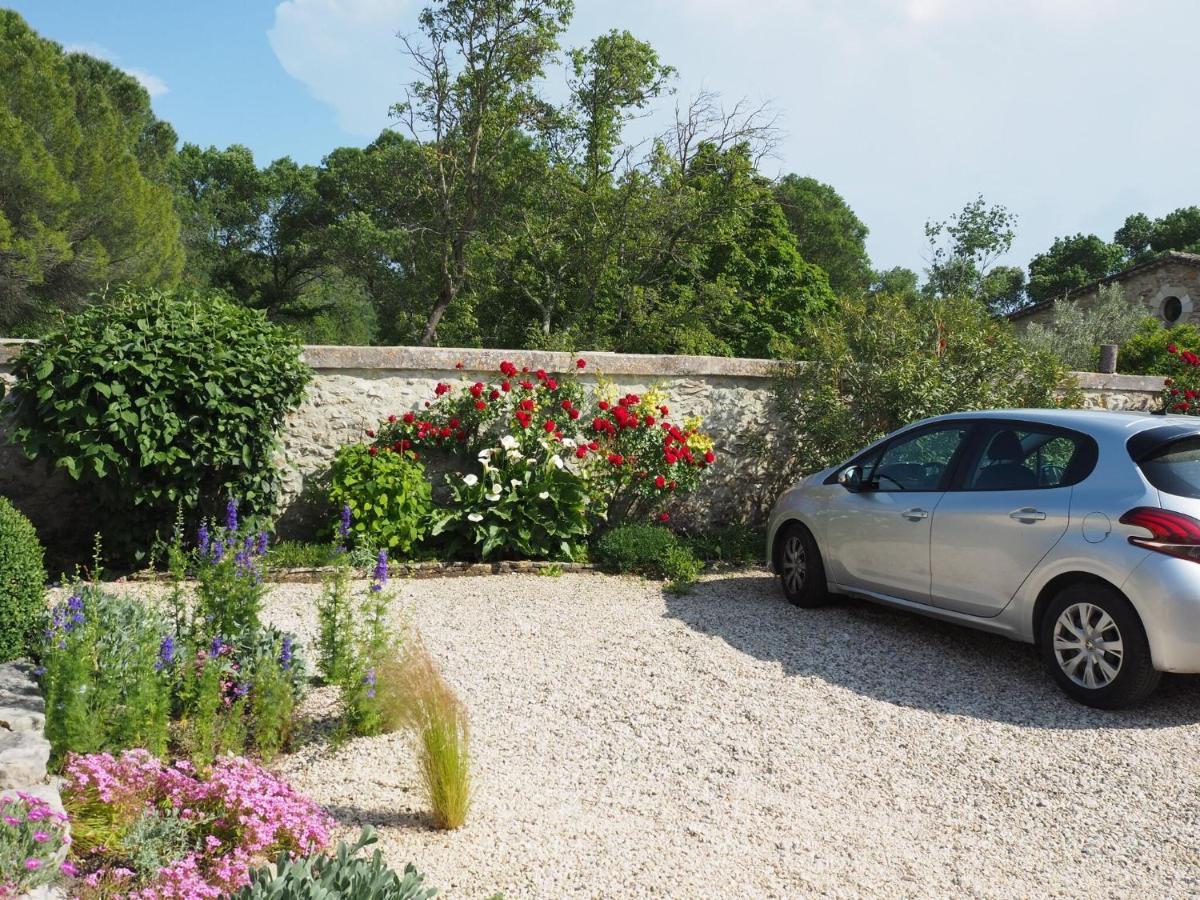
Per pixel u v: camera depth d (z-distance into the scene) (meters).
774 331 29.52
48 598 6.82
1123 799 4.25
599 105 28.12
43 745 3.55
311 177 49.56
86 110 25.91
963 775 4.48
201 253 47.12
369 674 4.67
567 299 29.45
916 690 5.55
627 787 4.28
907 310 9.98
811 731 4.95
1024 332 30.88
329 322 50.72
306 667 5.23
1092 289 30.28
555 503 8.81
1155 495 5.10
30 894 2.75
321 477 9.20
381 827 3.77
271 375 8.12
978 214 22.70
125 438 7.38
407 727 4.01
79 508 8.61
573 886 3.38
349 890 2.62
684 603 7.46
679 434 9.48
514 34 26.95
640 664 5.91
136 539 8.02
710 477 10.46
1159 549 4.97
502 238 28.34
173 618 5.19
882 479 6.77
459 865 3.48
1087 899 3.46
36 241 21.45
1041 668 5.94
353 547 8.60
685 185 27.12
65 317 8.15
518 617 6.94
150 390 7.51
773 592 7.91
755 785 4.33
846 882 3.52
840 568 6.98
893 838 3.88
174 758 4.22
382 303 33.72
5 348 8.12
